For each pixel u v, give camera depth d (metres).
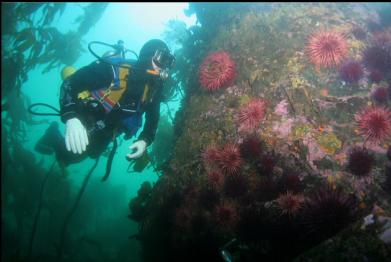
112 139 4.24
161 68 4.04
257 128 4.35
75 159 5.20
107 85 3.86
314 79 4.66
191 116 5.34
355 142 3.88
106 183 18.50
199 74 5.19
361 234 2.68
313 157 3.94
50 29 10.89
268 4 7.31
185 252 4.06
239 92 4.96
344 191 3.49
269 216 3.46
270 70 5.05
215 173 3.94
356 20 6.39
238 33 6.34
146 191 5.34
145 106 4.15
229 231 3.71
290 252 3.27
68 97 3.60
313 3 6.80
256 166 3.85
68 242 12.95
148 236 4.61
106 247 15.77
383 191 3.42
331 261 2.61
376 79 4.36
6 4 9.64
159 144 9.74
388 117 3.60
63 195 13.04
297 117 4.37
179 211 4.18
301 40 5.37
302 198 3.37
